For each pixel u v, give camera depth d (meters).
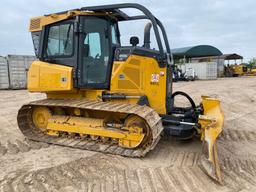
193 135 5.71
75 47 5.46
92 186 3.94
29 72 5.95
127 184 4.02
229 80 26.91
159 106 5.52
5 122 8.00
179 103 11.29
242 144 6.23
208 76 28.94
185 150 5.54
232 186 4.17
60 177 4.15
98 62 5.55
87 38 5.52
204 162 4.47
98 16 5.52
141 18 5.89
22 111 6.02
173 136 5.59
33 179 4.02
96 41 5.54
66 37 5.57
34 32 5.96
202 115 5.27
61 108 5.92
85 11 5.42
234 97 13.47
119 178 4.20
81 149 5.34
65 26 5.57
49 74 5.66
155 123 4.77
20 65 17.42
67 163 4.63
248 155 5.52
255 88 17.33
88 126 5.51
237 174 4.61
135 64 5.39
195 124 5.19
